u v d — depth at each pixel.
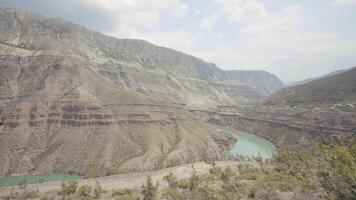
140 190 76.31
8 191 83.19
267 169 87.69
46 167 168.00
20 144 183.00
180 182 77.06
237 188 66.19
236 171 91.06
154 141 190.38
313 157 84.62
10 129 192.00
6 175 160.62
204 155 186.12
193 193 65.94
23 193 79.12
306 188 51.59
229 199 58.84
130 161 165.75
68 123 199.12
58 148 180.25
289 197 53.81
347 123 199.62
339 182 32.41
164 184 82.00
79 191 75.62
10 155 174.75
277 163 100.56
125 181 89.56
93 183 87.94
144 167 162.25
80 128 194.38
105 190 77.00
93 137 188.75
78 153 176.88
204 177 83.19
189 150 187.62
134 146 184.75
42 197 74.12
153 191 70.69
